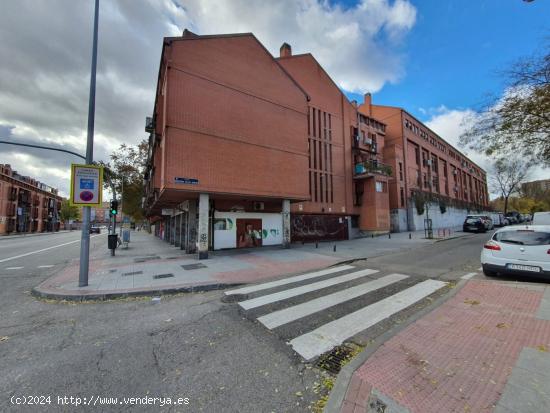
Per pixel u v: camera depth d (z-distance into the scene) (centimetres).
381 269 899
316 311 512
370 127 2759
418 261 1037
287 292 650
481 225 2389
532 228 653
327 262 1066
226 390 279
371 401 245
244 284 765
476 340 350
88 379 305
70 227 8138
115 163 3472
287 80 1572
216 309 548
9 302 629
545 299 490
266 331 428
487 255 697
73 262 1219
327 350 361
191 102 1197
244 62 1395
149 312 543
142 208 3456
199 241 1217
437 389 254
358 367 297
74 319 510
